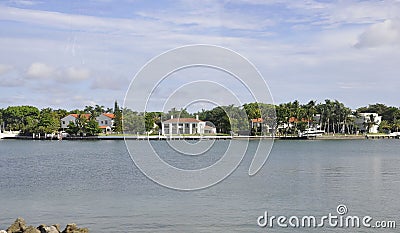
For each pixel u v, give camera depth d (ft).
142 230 104.83
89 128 574.15
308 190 157.28
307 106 627.87
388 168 243.60
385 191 156.25
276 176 199.62
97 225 109.29
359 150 415.03
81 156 334.85
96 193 152.56
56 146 466.29
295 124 605.73
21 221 99.81
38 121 643.04
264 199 138.21
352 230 104.63
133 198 140.87
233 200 136.36
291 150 411.54
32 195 151.53
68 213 121.90
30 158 322.34
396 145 508.53
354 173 217.15
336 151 397.60
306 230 104.68
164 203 132.05
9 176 212.23
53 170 238.48
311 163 274.16
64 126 648.79
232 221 111.86
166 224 109.09
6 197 147.64
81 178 198.70
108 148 424.87
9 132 649.20
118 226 107.96
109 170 231.50
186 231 103.40
